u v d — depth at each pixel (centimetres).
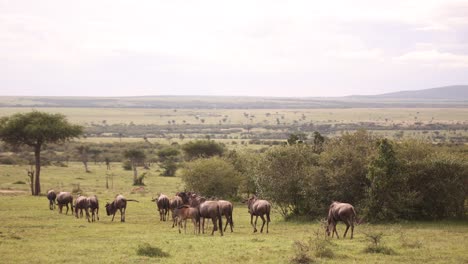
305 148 3869
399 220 3344
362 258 2025
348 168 3469
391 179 3300
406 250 2203
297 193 3675
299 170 3697
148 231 3020
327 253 2053
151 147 15162
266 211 2925
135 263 1969
